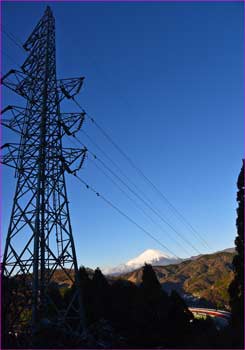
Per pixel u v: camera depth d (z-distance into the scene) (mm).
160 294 56438
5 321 31484
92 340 32688
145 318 53219
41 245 35000
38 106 40375
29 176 36500
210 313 92750
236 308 38812
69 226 36188
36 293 31734
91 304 53375
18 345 30531
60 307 47938
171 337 53156
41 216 35656
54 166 38000
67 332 32375
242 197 41219
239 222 40875
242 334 37250
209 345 39469
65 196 37188
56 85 41250
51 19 45281
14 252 33469
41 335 30797
